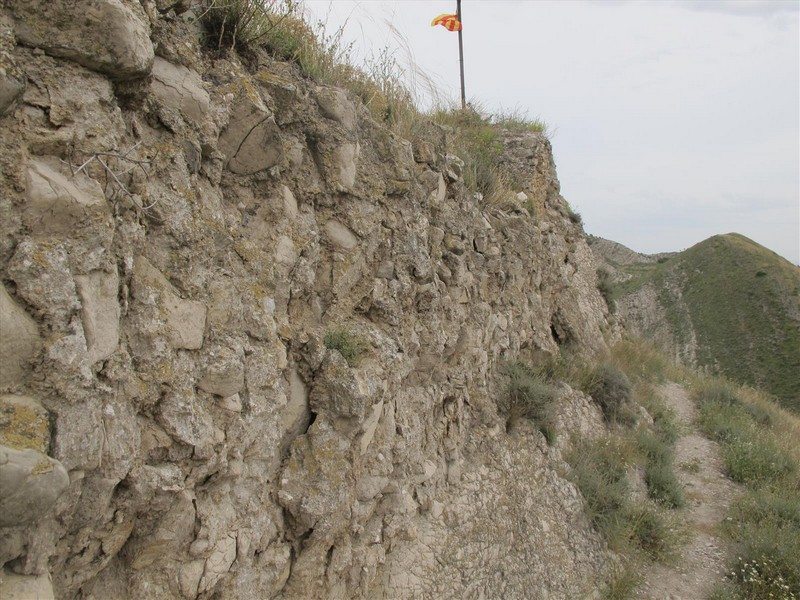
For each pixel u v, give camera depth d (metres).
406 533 4.17
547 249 9.29
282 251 3.30
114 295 2.10
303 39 4.09
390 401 4.10
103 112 2.14
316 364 3.40
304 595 3.14
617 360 12.05
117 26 2.10
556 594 5.22
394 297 4.25
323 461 3.27
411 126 5.24
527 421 6.64
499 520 5.18
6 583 1.71
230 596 2.66
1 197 1.82
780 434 10.95
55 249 1.89
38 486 1.62
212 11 3.28
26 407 1.75
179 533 2.39
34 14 1.97
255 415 2.83
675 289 51.25
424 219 4.82
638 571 6.20
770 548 6.55
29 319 1.82
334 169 3.82
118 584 2.25
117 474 2.04
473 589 4.47
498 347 6.84
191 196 2.60
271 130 3.18
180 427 2.34
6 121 1.88
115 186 2.16
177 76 2.71
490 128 10.94
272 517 3.05
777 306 41.97
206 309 2.60
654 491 7.70
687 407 11.77
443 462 5.02
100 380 2.04
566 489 6.32
